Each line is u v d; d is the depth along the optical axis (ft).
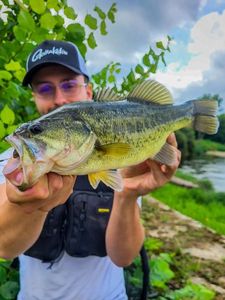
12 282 2.17
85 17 2.65
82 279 1.95
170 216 6.57
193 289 3.10
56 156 1.25
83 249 1.91
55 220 1.88
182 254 4.65
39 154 1.20
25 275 2.01
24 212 1.30
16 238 1.35
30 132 1.22
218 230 6.09
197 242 5.19
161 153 1.65
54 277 1.94
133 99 1.60
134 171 1.75
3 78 2.33
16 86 2.33
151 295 2.89
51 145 1.25
